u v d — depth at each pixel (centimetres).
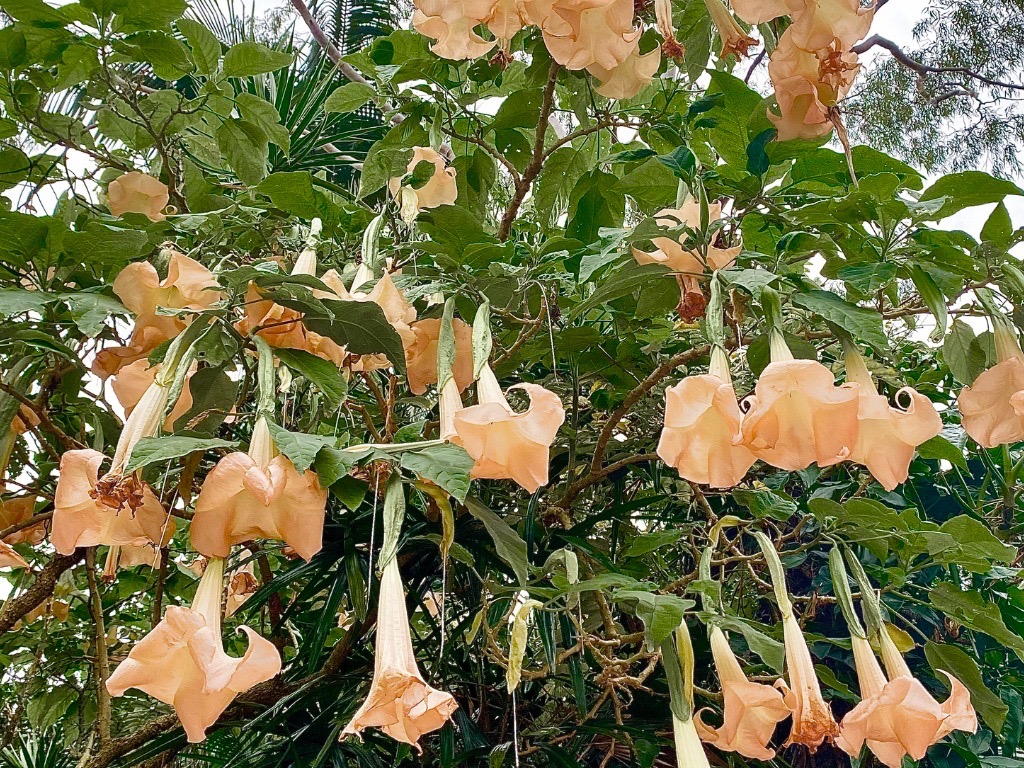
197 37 157
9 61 146
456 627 172
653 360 179
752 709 106
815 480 182
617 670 133
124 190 169
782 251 127
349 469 86
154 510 90
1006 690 182
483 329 106
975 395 108
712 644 111
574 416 173
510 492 179
